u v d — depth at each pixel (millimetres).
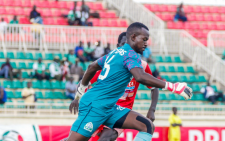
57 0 63000
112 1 63250
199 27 64188
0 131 34094
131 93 15977
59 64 44375
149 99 44281
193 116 39719
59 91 42812
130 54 12766
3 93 36281
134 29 13148
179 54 52969
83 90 15203
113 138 14938
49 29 53500
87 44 51094
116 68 13000
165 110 40438
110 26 58688
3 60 45875
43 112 38031
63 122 36875
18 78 42906
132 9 59438
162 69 49500
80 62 46688
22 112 37844
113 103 13188
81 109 13359
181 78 48688
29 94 37875
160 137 36625
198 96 45562
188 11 68812
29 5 61031
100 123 13203
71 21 53562
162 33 52875
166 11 67500
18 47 48562
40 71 43281
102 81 13258
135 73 12367
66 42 51844
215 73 49469
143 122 13367
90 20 58375
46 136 34938
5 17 57000
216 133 37844
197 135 37438
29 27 50875
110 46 52094
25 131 34594
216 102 45438
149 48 49469
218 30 64938
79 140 13258
